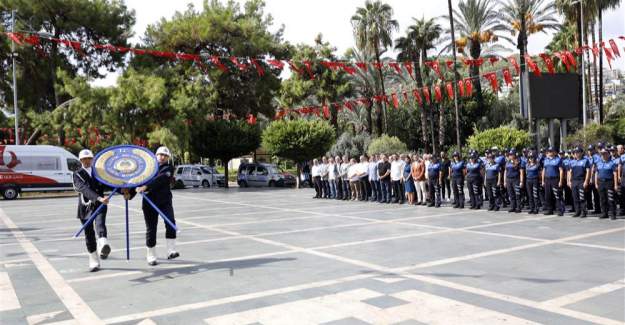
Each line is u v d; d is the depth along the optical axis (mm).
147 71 29906
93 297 5832
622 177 11961
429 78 32438
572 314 4863
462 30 31922
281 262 7523
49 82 32812
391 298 5508
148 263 7543
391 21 34188
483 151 24203
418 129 39031
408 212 14266
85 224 7008
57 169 26234
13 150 25453
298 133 29734
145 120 29359
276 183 31969
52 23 30031
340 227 11352
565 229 10352
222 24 32156
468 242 8969
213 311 5184
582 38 29797
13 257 8531
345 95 38062
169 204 7734
